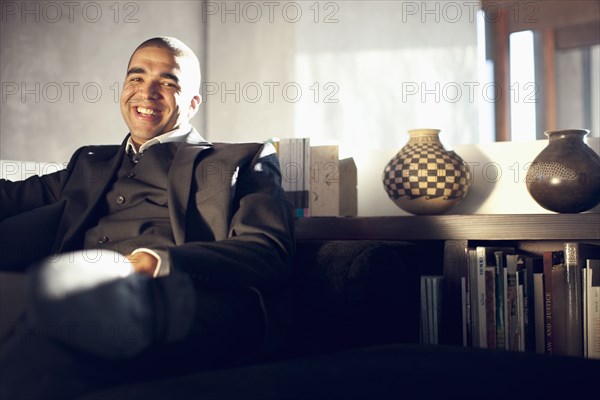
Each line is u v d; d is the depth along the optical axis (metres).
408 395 1.06
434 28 4.18
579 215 2.07
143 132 2.14
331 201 2.51
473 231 2.18
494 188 2.48
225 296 1.43
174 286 1.21
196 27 4.77
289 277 1.66
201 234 1.85
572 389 1.19
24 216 1.96
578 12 4.43
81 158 2.14
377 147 4.28
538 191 2.16
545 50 5.53
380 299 1.64
